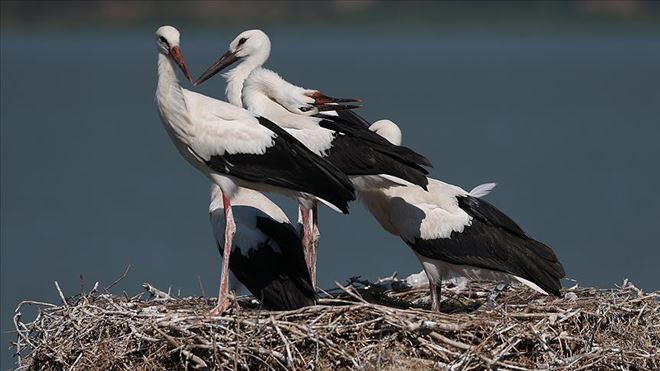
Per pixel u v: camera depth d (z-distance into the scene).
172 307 10.37
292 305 10.16
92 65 134.88
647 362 9.37
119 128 65.88
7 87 103.25
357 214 32.41
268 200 10.98
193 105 10.37
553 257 10.55
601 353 9.18
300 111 11.31
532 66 130.38
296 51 161.25
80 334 9.45
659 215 32.50
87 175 44.53
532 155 46.66
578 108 74.44
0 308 22.59
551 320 9.38
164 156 50.88
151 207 35.69
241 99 12.08
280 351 9.10
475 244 10.63
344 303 10.33
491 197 35.41
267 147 10.37
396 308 9.95
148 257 26.66
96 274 25.17
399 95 83.56
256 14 148.12
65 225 32.38
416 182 10.69
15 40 186.50
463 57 152.38
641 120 65.62
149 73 123.31
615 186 38.22
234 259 10.42
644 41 188.88
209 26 139.25
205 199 37.59
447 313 10.13
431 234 10.71
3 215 34.53
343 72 107.75
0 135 61.31
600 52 158.88
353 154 10.91
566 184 38.66
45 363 9.63
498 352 9.14
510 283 10.90
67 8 155.75
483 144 50.47
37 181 42.81
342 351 9.08
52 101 88.00
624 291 10.24
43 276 25.36
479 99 82.06
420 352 9.26
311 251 11.38
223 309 9.75
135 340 9.30
